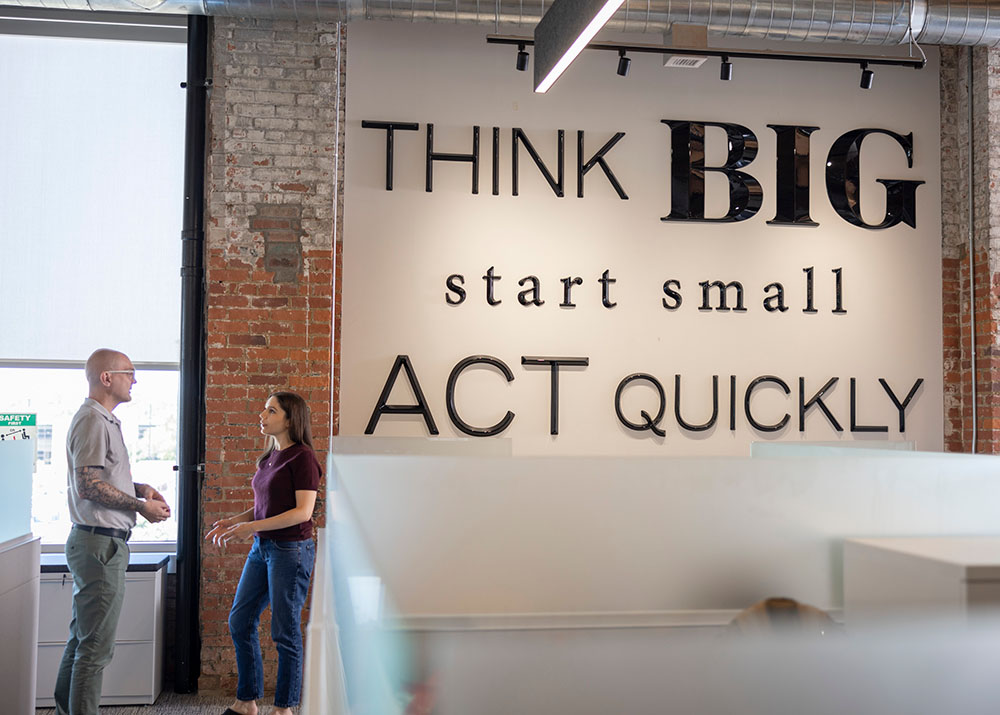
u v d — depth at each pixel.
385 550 1.53
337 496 1.96
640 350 5.16
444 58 5.11
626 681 0.43
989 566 1.04
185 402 4.86
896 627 0.42
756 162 5.32
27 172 5.03
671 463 1.55
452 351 5.04
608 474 1.54
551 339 5.11
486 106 5.12
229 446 4.84
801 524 1.53
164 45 5.14
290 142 4.97
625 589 1.53
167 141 5.11
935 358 5.41
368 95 5.05
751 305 5.27
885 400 5.35
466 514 1.54
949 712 0.41
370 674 0.59
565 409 5.09
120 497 3.70
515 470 1.55
